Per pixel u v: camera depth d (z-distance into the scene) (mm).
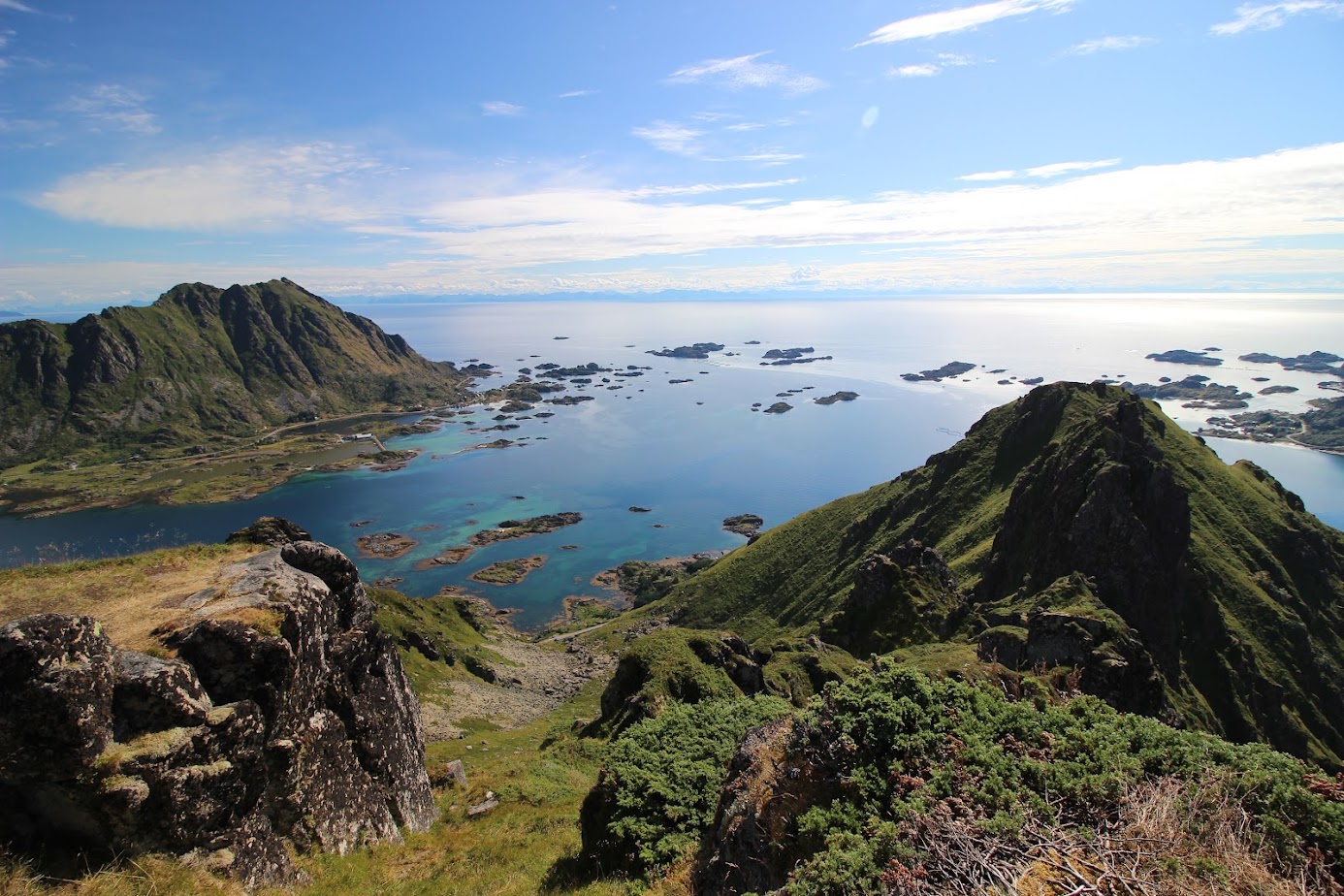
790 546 152125
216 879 16047
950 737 12578
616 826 18922
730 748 22000
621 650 120500
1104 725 12539
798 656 60938
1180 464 120500
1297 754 75250
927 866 9758
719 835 14258
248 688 18547
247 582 21578
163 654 17438
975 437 149500
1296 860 9180
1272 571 103688
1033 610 54000
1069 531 81438
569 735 54969
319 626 22656
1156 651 74938
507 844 23781
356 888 19484
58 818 14836
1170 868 8797
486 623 141500
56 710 14312
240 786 17359
